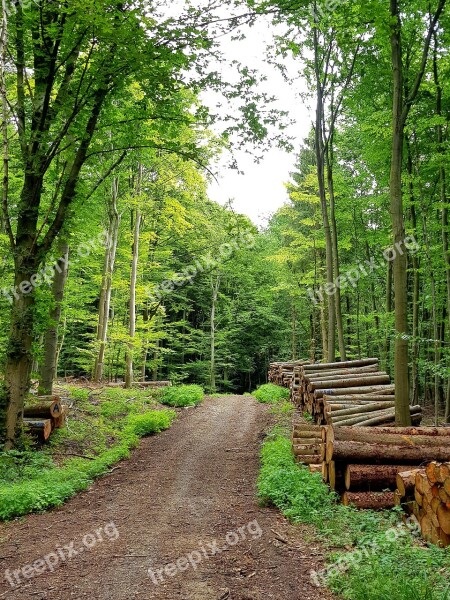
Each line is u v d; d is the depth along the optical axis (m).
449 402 14.55
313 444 9.68
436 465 5.13
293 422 13.76
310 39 15.27
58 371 30.45
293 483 7.46
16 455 9.19
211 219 27.72
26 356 9.78
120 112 11.55
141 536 6.03
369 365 13.84
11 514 6.87
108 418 14.54
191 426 15.20
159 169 20.33
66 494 7.77
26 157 9.59
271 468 8.73
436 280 16.03
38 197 10.01
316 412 12.34
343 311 28.77
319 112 15.66
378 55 13.79
